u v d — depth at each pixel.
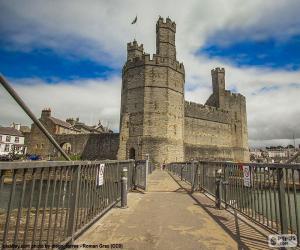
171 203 7.77
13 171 2.64
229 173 7.04
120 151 40.44
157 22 44.34
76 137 52.66
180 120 43.16
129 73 42.62
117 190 7.81
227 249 3.93
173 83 42.47
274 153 98.25
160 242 4.22
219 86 59.94
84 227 4.62
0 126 60.03
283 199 3.98
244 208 5.99
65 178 3.91
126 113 41.47
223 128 56.50
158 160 38.19
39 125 3.43
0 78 2.61
